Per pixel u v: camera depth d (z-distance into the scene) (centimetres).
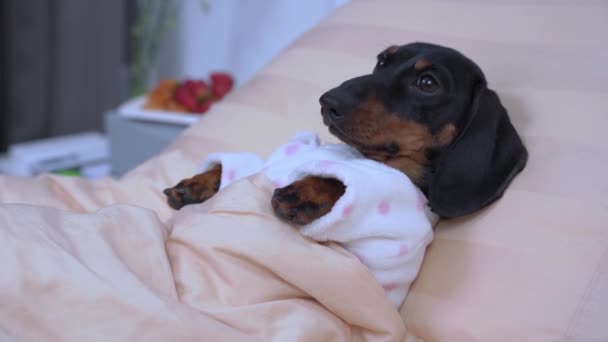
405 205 95
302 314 84
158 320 75
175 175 125
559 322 87
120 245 85
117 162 220
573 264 90
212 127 147
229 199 90
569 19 126
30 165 249
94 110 309
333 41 151
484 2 140
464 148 98
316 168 88
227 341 77
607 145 100
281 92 146
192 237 88
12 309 75
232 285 85
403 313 100
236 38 269
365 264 94
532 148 106
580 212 94
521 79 119
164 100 220
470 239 100
